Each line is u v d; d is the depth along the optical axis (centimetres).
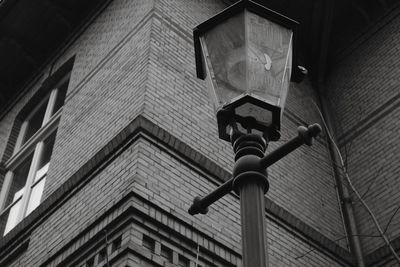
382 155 903
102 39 946
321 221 840
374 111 968
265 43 373
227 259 611
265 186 334
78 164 728
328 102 1073
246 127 349
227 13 384
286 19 390
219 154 723
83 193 662
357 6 1086
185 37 828
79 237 608
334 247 786
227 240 630
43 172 901
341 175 934
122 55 823
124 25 890
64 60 1056
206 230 612
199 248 590
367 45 1068
